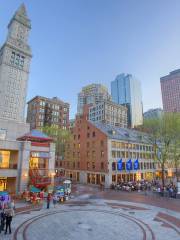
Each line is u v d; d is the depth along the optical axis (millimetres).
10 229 14977
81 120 59062
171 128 38781
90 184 50000
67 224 17422
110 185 43125
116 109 141000
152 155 61250
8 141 30516
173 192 31547
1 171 28766
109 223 17859
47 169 34375
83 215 20406
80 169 55750
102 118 132375
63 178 57812
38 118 90188
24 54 103062
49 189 30031
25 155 31109
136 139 57125
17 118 94562
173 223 18078
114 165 48469
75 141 59906
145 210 22891
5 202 17672
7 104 92625
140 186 39906
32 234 14875
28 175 31328
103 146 49281
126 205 25594
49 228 16312
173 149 45219
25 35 108250
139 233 15438
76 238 14289
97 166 50094
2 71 93688
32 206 23906
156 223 18016
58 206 24391
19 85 98438
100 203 26750
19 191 29578
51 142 35969
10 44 98000
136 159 54031
